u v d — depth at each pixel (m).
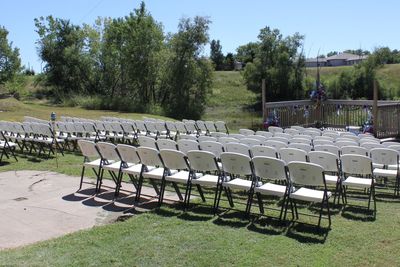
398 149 7.81
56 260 4.17
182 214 5.71
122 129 12.28
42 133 10.72
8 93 36.53
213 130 13.33
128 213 5.92
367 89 37.44
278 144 7.88
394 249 4.49
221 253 4.34
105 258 4.22
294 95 38.53
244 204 6.21
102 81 36.44
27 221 5.58
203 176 6.28
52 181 7.84
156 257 4.25
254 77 39.41
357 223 5.39
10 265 4.04
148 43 31.69
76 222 5.55
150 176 6.39
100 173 7.23
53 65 37.50
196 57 31.77
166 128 12.70
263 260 4.18
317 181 5.18
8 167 9.24
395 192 7.14
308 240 4.74
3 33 37.44
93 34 36.41
